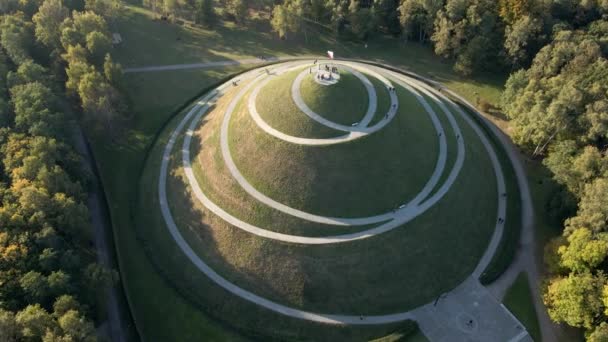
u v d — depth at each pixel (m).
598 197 53.31
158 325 53.34
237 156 63.72
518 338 51.38
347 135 62.06
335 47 98.12
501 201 65.62
